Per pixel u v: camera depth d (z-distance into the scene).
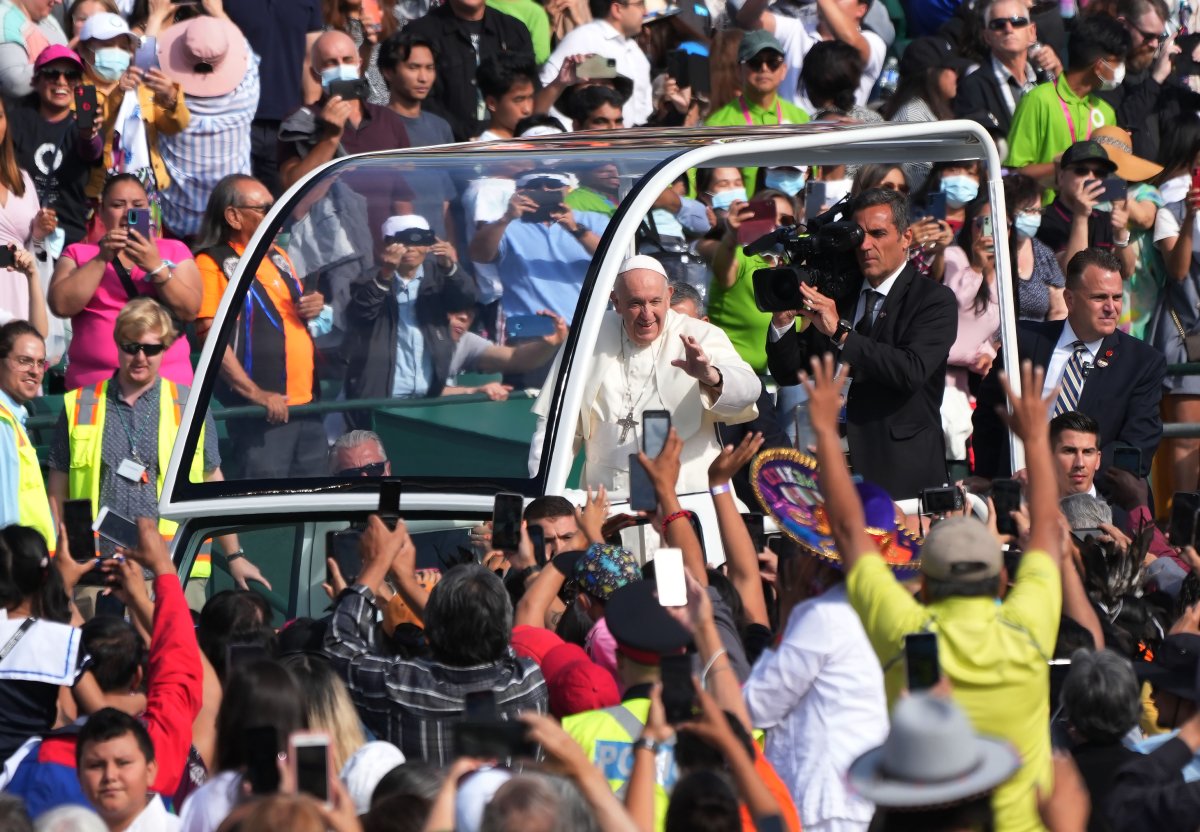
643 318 30.19
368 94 43.91
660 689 16.91
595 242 29.34
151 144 42.31
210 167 43.00
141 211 36.69
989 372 33.94
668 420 26.92
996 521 25.86
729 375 30.39
